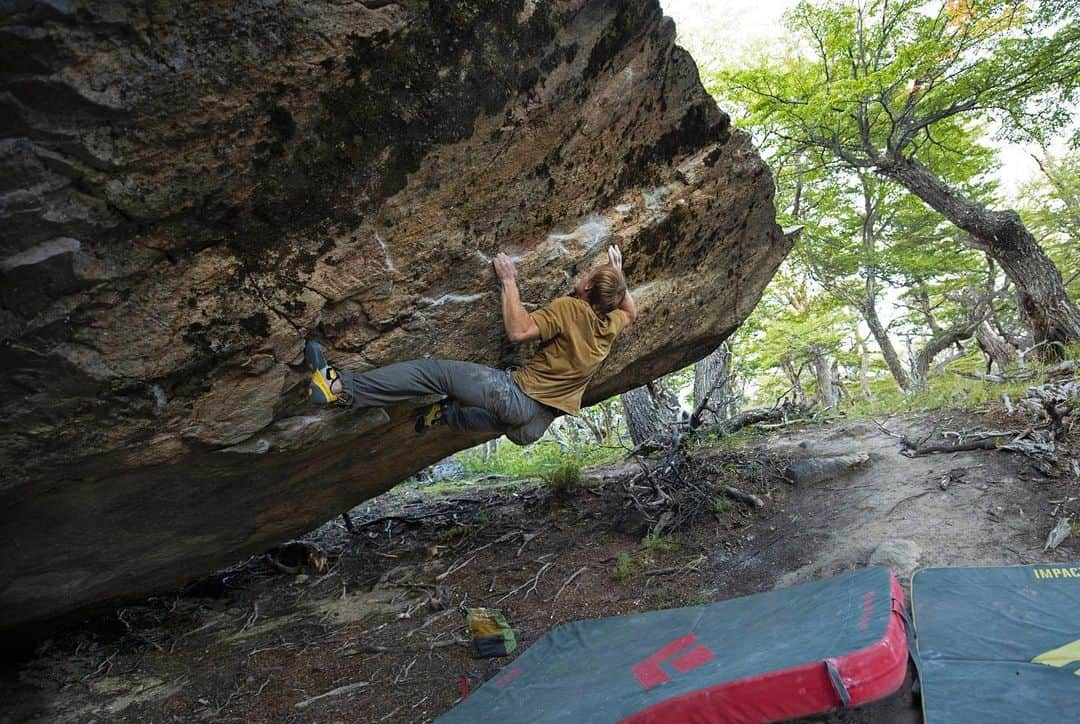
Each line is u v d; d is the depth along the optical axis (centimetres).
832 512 604
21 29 218
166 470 377
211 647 564
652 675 380
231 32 255
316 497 548
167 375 321
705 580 545
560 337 405
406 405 464
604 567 600
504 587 597
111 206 268
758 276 608
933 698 322
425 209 357
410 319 390
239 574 730
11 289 261
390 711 427
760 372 2206
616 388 650
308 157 303
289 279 332
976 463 620
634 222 464
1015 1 1016
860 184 1719
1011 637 361
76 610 540
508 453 1591
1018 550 476
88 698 493
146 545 462
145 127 257
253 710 450
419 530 822
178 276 301
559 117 375
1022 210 1917
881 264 1752
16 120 235
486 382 382
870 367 2512
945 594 419
